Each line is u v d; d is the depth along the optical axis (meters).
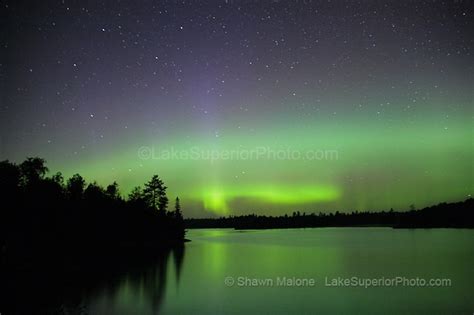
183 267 25.78
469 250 36.66
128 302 14.70
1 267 20.22
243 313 13.22
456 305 14.66
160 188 55.16
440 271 23.78
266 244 51.09
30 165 34.47
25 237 25.16
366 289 18.09
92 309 13.48
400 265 26.83
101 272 22.47
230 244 51.41
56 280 18.81
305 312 13.67
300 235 83.44
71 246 28.95
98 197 39.25
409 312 13.70
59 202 32.62
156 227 48.34
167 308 13.89
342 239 60.81
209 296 16.14
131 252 34.97
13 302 14.08
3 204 27.52
